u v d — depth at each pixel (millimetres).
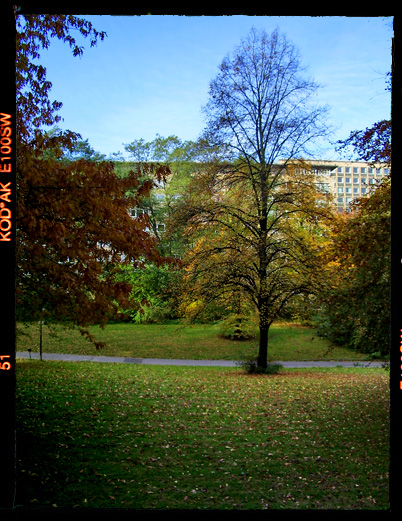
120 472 7090
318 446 8992
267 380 17484
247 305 20672
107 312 7676
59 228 6578
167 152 31266
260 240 19344
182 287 20844
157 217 30703
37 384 14484
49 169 6703
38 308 8023
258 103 20312
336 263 13445
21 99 8531
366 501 6223
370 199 10711
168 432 9625
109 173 7172
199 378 17719
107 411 11148
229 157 20469
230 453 8406
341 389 15445
